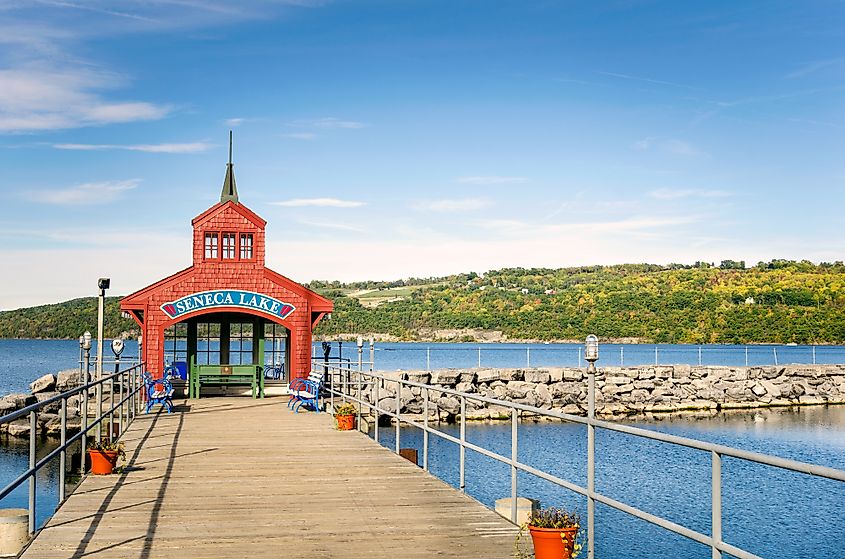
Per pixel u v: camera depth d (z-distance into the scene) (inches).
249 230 1009.5
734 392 1405.0
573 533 290.4
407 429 1139.3
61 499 404.8
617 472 816.3
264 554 310.7
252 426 709.9
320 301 1023.6
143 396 924.6
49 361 3713.1
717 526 219.5
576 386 1326.3
